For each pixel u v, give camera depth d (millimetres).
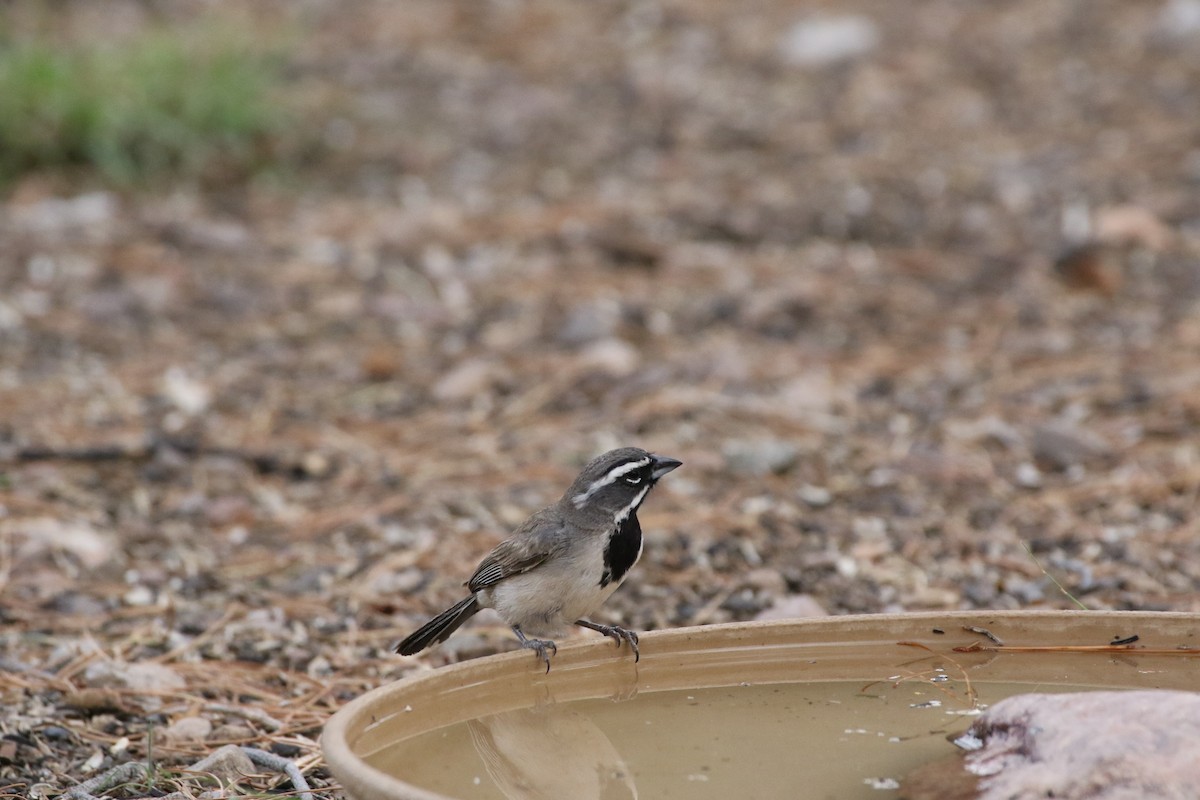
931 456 12281
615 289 17172
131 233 18719
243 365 14938
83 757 7648
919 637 7234
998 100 24141
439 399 14109
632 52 27000
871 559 10469
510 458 12664
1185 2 27250
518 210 20000
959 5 28703
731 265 18031
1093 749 5566
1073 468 12156
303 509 11633
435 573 10430
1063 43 26547
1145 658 7121
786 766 6203
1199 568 10047
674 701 7055
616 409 13703
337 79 25328
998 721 6117
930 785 5895
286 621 9633
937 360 14977
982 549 10570
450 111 24203
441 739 6500
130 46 22906
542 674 6930
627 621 9609
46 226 18828
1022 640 7195
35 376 14375
